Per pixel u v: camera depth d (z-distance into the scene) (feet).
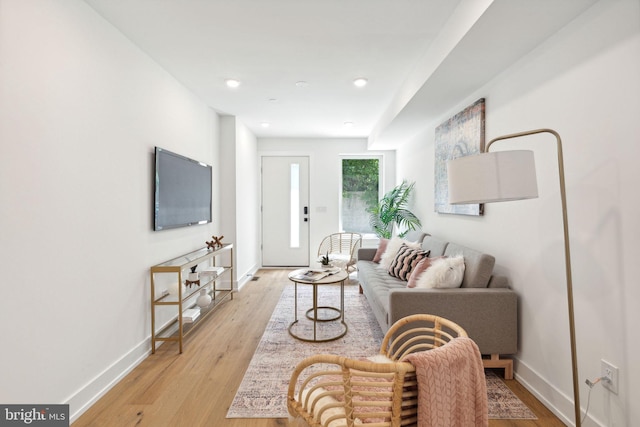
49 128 5.36
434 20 6.91
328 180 19.36
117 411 6.08
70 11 5.82
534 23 5.62
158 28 7.22
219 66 9.24
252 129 17.11
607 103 4.83
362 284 12.48
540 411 6.07
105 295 6.79
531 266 6.68
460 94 9.34
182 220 10.27
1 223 4.56
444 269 7.42
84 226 6.17
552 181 6.05
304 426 4.98
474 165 4.77
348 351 8.51
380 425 3.37
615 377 4.73
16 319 4.78
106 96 6.84
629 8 4.47
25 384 4.93
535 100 6.51
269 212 19.45
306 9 6.53
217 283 14.47
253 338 9.39
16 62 4.76
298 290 14.58
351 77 10.09
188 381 7.11
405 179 16.99
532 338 6.65
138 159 8.05
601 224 4.96
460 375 3.43
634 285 4.46
